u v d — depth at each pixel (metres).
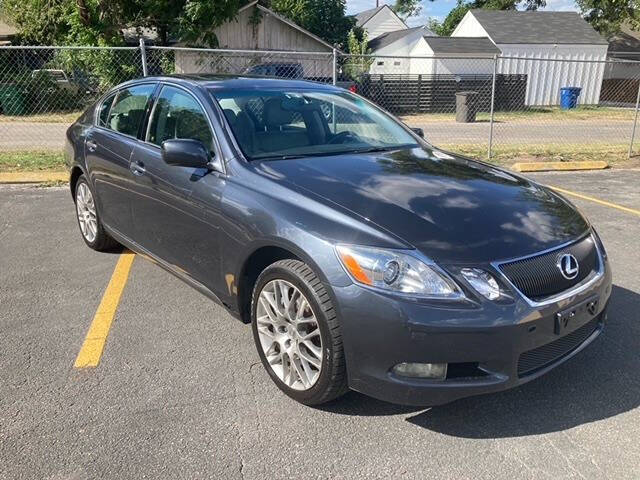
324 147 3.89
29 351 3.55
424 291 2.59
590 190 8.40
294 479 2.52
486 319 2.57
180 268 3.93
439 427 2.90
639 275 4.95
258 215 3.11
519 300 2.66
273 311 3.13
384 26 47.22
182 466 2.58
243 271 3.28
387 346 2.62
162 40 20.94
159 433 2.80
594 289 3.02
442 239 2.73
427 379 2.63
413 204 3.01
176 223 3.83
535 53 28.70
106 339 3.72
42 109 19.09
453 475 2.56
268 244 3.04
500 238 2.82
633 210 7.18
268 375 3.33
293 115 4.01
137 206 4.28
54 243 5.59
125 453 2.65
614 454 2.71
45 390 3.14
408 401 2.66
